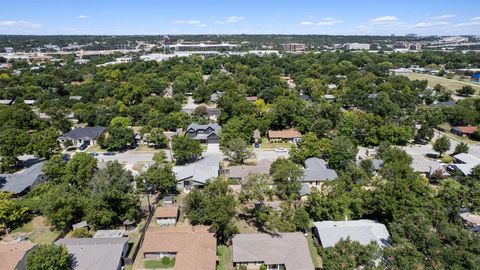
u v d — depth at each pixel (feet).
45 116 397.80
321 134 319.68
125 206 181.47
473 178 230.27
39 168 248.32
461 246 136.36
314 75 628.28
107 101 441.68
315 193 191.11
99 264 142.72
